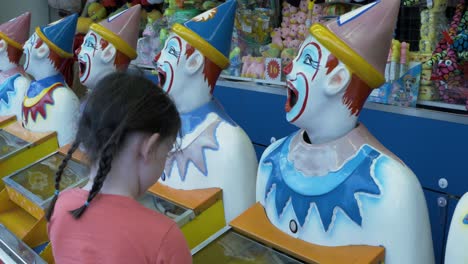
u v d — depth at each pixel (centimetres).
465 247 123
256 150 263
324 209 136
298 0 261
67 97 249
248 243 147
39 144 241
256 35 282
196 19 181
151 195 175
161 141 99
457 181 191
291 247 138
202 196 168
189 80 179
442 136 192
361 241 133
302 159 144
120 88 97
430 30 211
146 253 93
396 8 133
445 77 200
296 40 262
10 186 206
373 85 135
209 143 174
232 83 271
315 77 136
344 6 243
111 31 221
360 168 134
